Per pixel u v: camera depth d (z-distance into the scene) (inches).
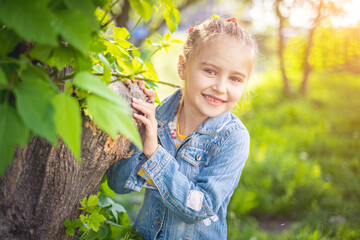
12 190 34.4
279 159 174.7
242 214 131.7
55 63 28.2
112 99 23.8
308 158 193.2
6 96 21.5
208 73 45.9
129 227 53.6
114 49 36.8
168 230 50.4
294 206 138.9
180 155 49.8
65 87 29.7
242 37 46.1
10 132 21.1
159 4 36.7
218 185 46.9
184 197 43.8
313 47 229.3
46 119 20.5
